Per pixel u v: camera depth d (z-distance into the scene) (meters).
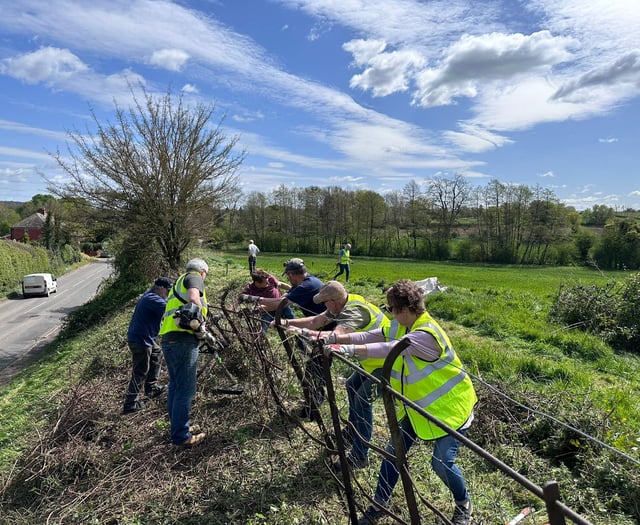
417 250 56.53
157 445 4.27
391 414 2.31
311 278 5.11
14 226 63.31
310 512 3.29
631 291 9.21
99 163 14.44
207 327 5.19
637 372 7.05
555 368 6.54
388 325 3.75
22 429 5.73
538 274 33.56
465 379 2.89
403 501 3.36
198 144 15.18
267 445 4.14
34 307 28.41
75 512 3.51
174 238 15.70
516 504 3.47
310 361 3.74
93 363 7.67
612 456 3.79
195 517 3.32
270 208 64.44
